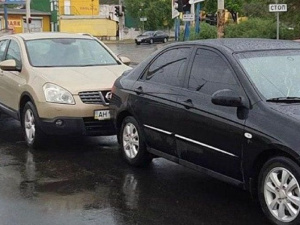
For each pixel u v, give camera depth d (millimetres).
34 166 10844
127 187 9805
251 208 9023
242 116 8695
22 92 12055
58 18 82812
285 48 9508
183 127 9469
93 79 11766
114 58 13141
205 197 9406
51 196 9477
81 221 8680
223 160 8930
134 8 87188
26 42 12836
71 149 11898
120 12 68000
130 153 10750
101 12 94188
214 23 49094
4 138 12773
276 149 8320
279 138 8250
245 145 8609
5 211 8984
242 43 9594
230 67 9117
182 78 9742
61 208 9070
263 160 8570
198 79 9500
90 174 10406
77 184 9953
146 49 55562
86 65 12617
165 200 9305
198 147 9258
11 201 9305
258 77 8930
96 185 9906
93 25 85188
